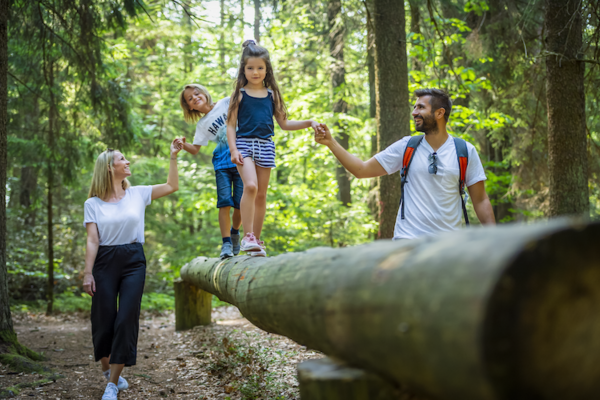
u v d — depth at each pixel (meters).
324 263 1.81
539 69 7.68
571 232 1.09
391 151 3.20
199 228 16.31
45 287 11.16
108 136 8.21
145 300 10.94
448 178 2.94
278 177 15.90
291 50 13.85
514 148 10.41
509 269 1.04
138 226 3.85
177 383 4.17
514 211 11.34
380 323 1.30
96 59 7.38
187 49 14.81
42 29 6.74
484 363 1.03
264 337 5.61
